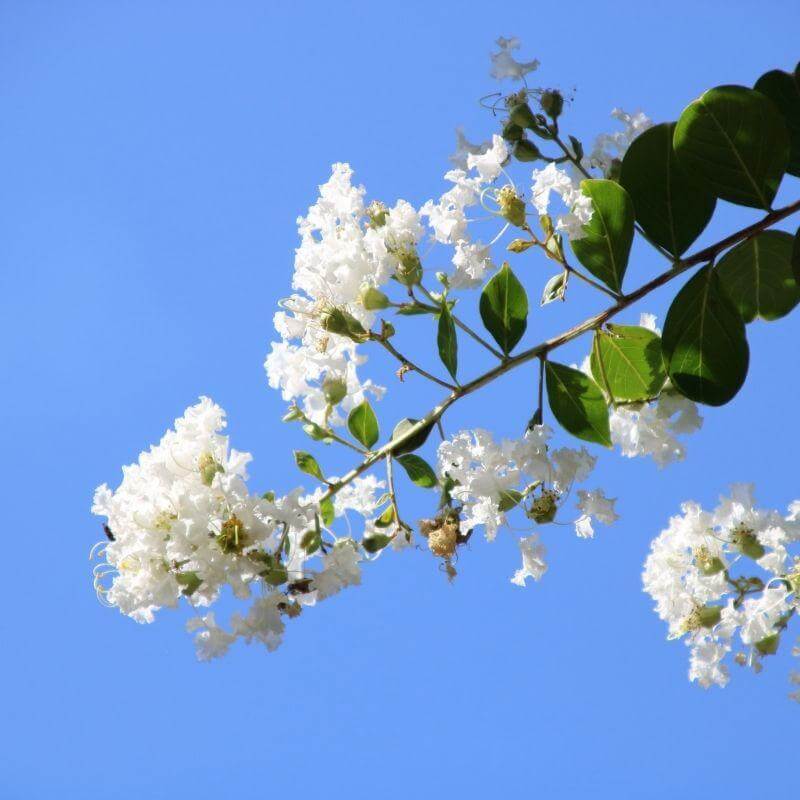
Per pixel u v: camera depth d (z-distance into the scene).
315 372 1.39
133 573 1.35
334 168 1.38
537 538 1.36
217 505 1.34
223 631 1.35
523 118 1.39
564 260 1.36
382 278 1.37
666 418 1.38
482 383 1.36
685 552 1.41
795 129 1.37
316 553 1.36
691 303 1.35
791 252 1.38
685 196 1.36
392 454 1.37
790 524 1.39
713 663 1.40
